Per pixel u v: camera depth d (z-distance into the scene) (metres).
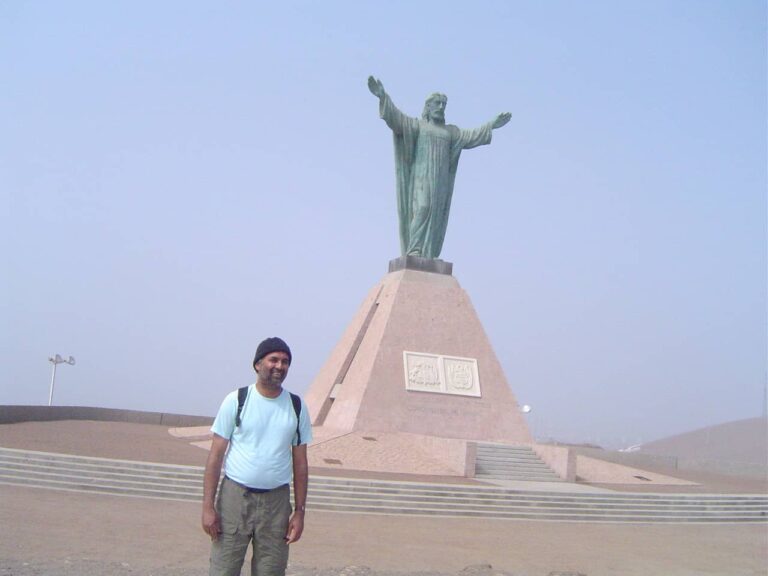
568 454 32.19
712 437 75.69
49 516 18.09
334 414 38.38
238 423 8.13
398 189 41.97
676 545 21.22
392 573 13.74
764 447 68.06
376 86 39.03
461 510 24.28
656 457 47.72
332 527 20.03
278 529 8.13
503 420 38.16
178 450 31.44
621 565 17.53
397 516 23.05
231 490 8.08
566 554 18.52
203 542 16.62
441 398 37.69
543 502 25.75
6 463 23.19
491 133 42.47
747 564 18.73
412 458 32.22
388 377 37.31
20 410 41.53
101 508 19.81
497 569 15.53
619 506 26.48
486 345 39.97
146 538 16.56
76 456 23.97
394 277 41.53
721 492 32.09
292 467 8.46
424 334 39.09
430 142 41.34
